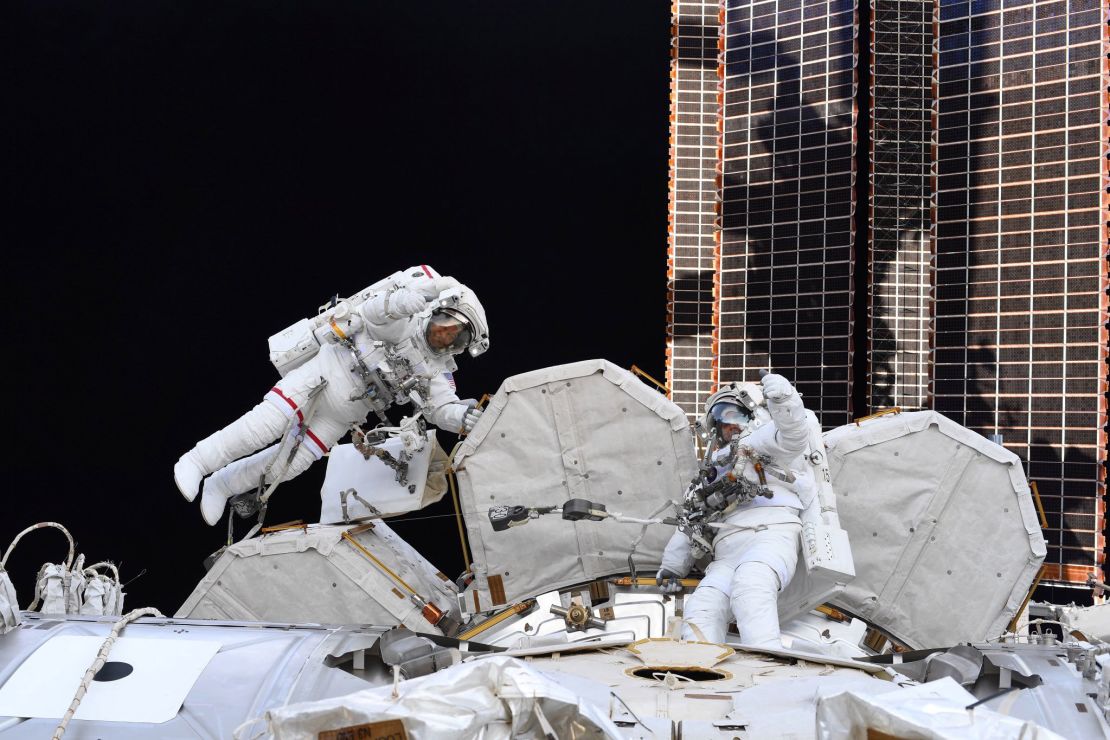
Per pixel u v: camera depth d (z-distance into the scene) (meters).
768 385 6.14
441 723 2.38
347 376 7.78
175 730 3.16
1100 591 7.01
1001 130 10.48
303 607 7.13
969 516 6.84
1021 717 3.24
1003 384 10.16
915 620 6.87
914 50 11.16
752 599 5.87
